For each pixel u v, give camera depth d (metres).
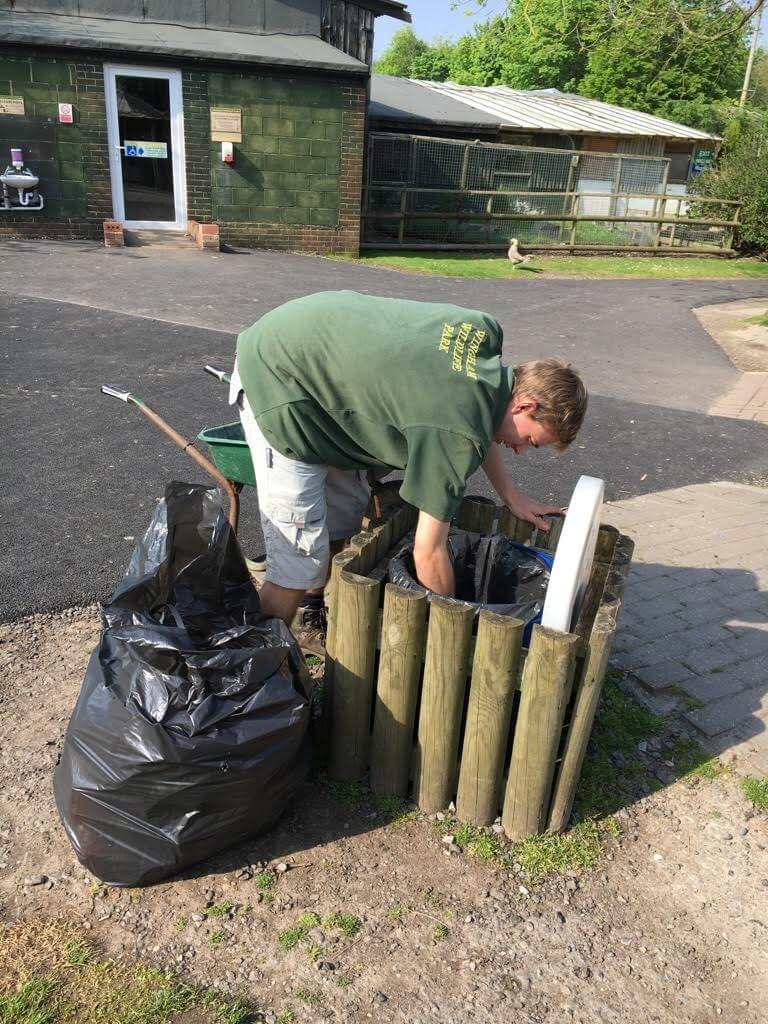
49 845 2.44
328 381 2.46
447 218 17.83
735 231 22.08
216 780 2.20
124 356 7.47
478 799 2.60
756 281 18.23
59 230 13.33
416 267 15.03
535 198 19.53
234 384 2.80
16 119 12.50
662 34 8.98
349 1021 2.02
